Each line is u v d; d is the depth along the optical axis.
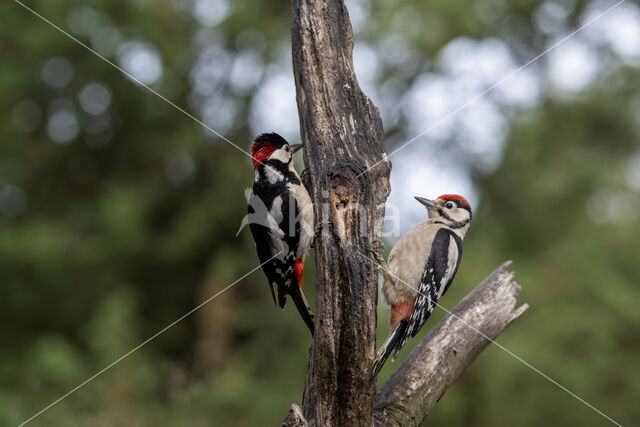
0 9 16.66
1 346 16.78
